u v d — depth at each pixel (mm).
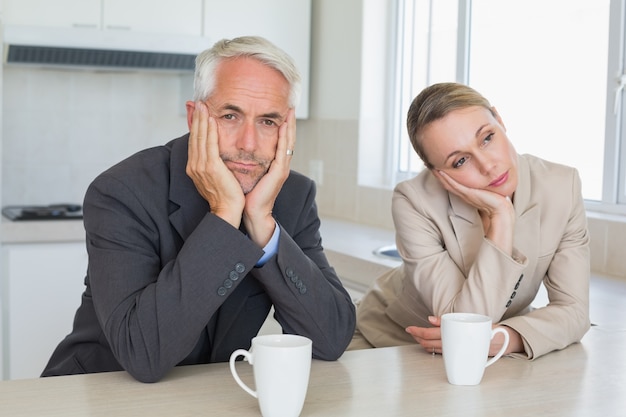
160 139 4047
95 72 3895
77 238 3361
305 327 1422
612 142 2623
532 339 1439
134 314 1289
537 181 1718
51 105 3824
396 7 3688
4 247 3268
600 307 1983
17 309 3303
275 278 1406
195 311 1293
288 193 1646
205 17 3740
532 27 2932
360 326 2090
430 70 3500
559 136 2852
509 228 1574
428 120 1579
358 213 3723
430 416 1113
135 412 1110
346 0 3760
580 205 1727
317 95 4031
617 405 1177
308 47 3992
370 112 3719
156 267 1422
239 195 1360
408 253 1729
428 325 1904
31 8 3408
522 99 3000
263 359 1078
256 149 1390
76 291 3383
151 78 4004
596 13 2676
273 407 1083
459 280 1653
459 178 1596
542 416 1122
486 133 1566
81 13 3498
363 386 1252
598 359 1440
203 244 1312
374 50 3693
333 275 1618
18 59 3430
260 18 3855
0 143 3283
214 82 1373
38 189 3834
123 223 1401
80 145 3893
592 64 2701
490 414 1126
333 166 3908
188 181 1475
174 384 1247
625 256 2416
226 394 1196
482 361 1260
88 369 1527
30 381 1249
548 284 1692
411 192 1744
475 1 3205
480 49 3195
